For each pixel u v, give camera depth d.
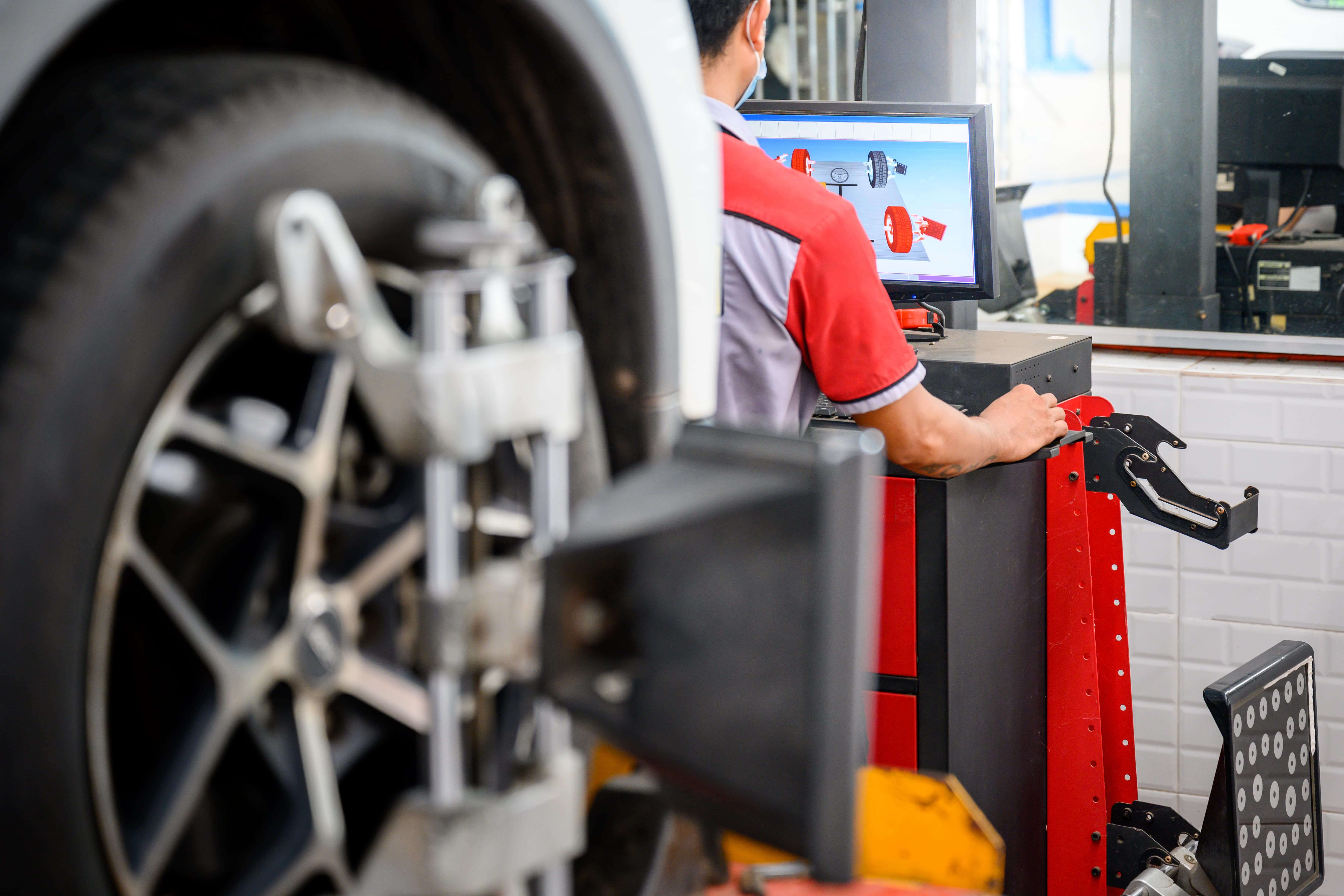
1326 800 3.15
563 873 0.76
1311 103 3.14
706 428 0.67
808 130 2.67
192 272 0.67
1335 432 3.04
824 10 3.57
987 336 2.68
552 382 0.72
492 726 0.74
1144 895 2.39
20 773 0.62
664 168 1.08
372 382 0.68
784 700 0.61
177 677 0.74
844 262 1.87
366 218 0.78
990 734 2.47
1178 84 3.23
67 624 0.63
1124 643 2.66
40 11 0.62
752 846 1.22
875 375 1.91
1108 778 2.72
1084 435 2.40
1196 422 3.15
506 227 0.70
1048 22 3.33
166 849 0.68
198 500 0.73
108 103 0.70
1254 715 2.42
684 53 1.12
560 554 0.64
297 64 0.77
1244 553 3.16
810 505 0.60
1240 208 3.27
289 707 0.72
